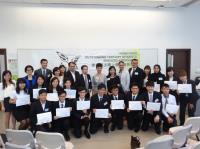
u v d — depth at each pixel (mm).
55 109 4562
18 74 6883
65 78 5367
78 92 5113
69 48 7062
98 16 7145
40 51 6945
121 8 7242
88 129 5082
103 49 7227
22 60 6883
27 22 6844
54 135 2938
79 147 4289
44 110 4387
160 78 5859
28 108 4730
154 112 5020
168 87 5051
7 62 6836
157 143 2736
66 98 4891
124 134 5004
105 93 5207
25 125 4586
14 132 3080
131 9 7297
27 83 5020
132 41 7371
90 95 5707
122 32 7297
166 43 7574
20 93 4680
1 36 6766
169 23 7551
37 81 4883
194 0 6723
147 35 7445
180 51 7750
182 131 3107
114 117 5258
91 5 7086
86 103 4855
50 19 6930
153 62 7520
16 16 6789
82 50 7125
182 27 7633
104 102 5094
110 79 5906
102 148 4242
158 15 7469
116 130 5273
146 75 6160
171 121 4898
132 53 7379
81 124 4840
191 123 3525
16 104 4578
